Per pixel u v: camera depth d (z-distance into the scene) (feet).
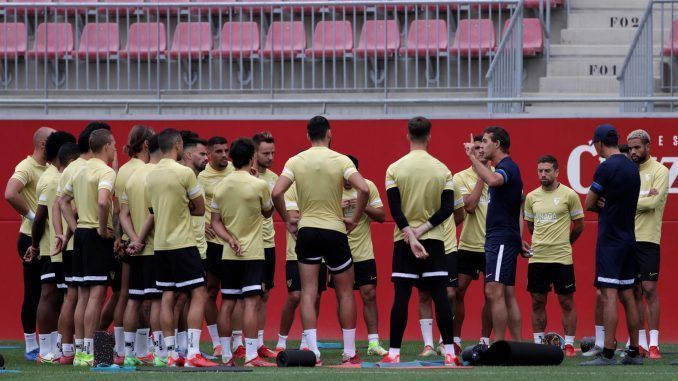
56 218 108.06
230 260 104.68
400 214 100.42
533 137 147.43
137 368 98.99
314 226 101.40
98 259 105.29
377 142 148.87
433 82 158.61
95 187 105.50
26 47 158.92
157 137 104.94
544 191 123.95
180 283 100.53
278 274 147.64
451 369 97.19
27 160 119.24
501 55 153.79
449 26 156.76
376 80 156.87
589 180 146.51
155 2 171.94
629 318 106.22
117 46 160.86
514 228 108.06
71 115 152.35
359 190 100.63
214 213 104.68
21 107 161.27
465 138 148.15
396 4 156.87
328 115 149.59
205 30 167.02
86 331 105.40
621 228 105.19
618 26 181.06
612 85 168.96
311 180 101.04
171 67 162.30
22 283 150.61
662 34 153.07
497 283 107.65
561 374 91.25
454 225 121.08
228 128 150.41
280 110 159.22
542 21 167.43
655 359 114.83
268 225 121.60
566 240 122.93
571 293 122.93
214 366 99.66
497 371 94.58
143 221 103.71
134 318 105.29
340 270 102.58
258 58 163.63
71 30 165.99
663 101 149.07
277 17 170.81
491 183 106.11
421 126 102.06
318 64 161.17
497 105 152.56
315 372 93.20
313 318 103.50
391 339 103.81
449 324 101.60
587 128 146.72
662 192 117.29
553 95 168.45
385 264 147.43
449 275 120.06
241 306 115.96
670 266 144.25
